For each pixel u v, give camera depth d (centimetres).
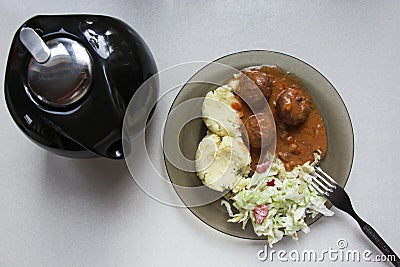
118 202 107
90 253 107
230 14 108
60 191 107
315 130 105
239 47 108
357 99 107
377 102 107
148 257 106
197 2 108
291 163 105
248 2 108
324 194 103
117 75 88
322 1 108
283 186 104
